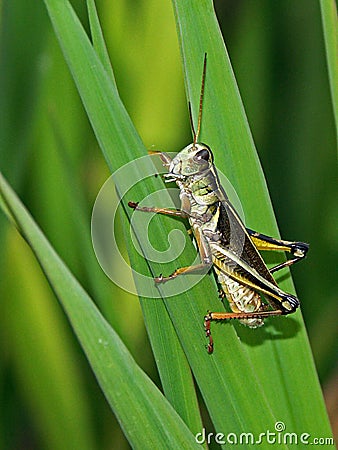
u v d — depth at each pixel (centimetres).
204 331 15
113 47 19
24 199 19
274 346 16
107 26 19
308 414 16
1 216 18
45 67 19
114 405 14
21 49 18
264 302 18
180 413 15
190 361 15
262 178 16
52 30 18
